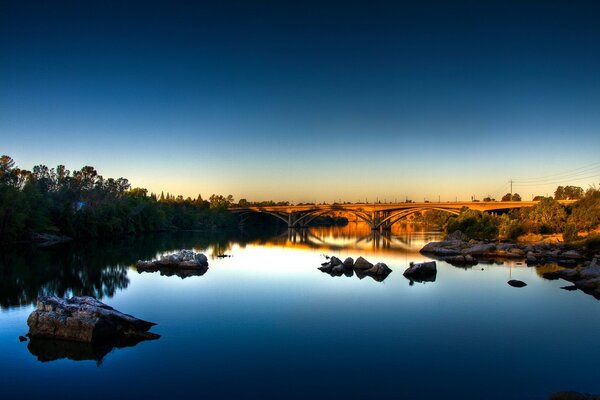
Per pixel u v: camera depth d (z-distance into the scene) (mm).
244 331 26625
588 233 88375
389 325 28141
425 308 32750
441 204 138625
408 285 42344
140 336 25203
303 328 27328
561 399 17250
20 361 21562
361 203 163375
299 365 21297
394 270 54000
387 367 21141
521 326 28172
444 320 29406
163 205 154000
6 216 78875
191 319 29203
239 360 21875
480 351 23469
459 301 35219
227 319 29266
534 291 39531
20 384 19203
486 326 28156
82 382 19359
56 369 20719
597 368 21234
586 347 24172
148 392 18438
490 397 18188
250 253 77938
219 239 116812
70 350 23031
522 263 61594
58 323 24453
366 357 22406
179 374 20188
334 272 51281
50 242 87500
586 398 16938
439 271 52938
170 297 36094
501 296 37219
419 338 25562
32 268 51938
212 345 24016
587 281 41844
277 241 114188
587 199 96500
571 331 27094
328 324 28281
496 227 105375
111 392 18438
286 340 24984
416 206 146125
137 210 125375
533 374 20500
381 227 163875
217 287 40750
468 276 48688
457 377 20078
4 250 71125
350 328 27406
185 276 47312
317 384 19188
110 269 51750
